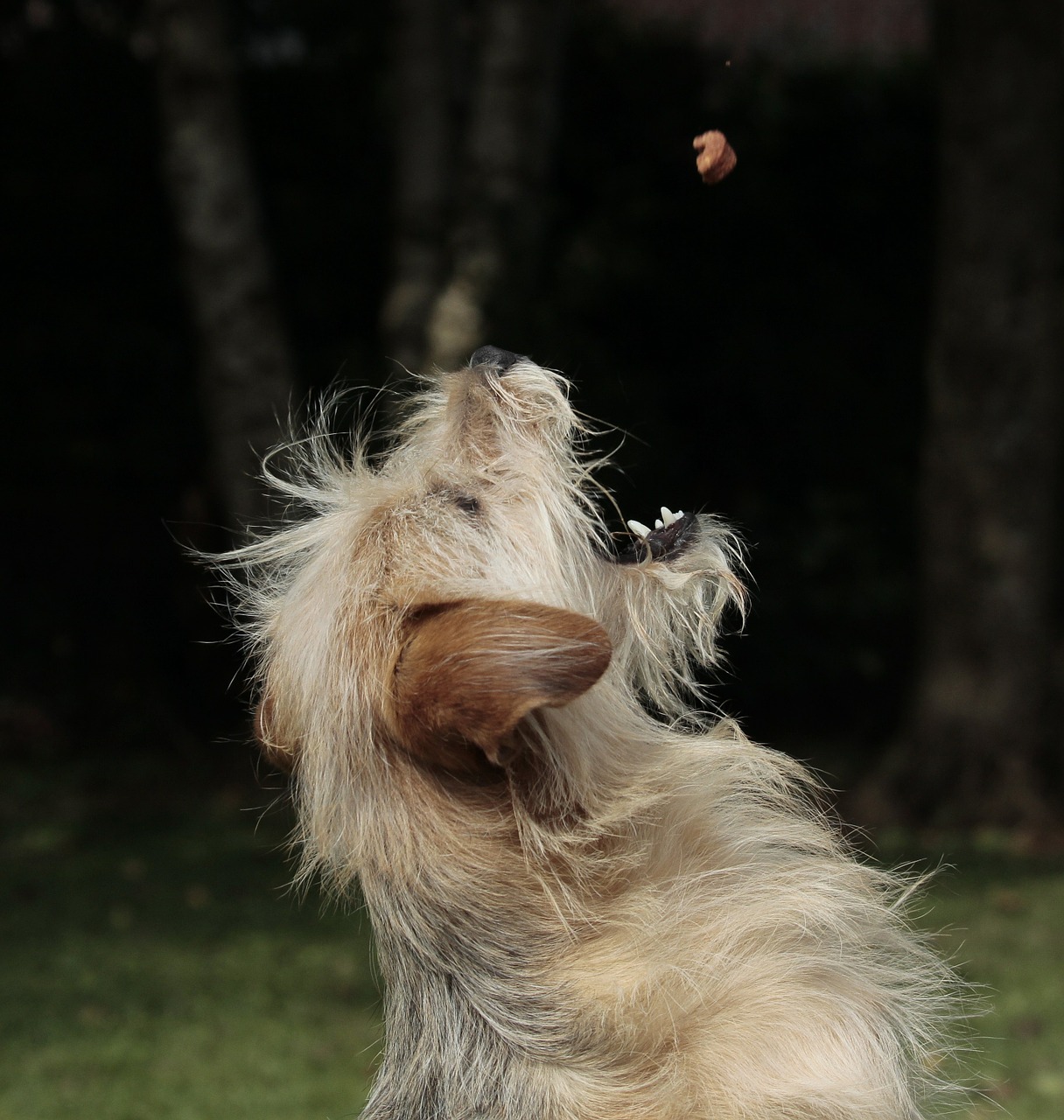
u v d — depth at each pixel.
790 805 2.67
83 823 9.52
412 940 2.28
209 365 9.12
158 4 8.86
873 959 2.44
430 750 2.12
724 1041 2.13
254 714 2.72
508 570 2.33
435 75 9.36
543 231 9.21
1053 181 8.98
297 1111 5.07
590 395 10.01
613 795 2.32
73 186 10.85
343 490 2.68
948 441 9.22
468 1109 2.20
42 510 11.05
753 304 11.47
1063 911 7.41
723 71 11.38
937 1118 2.59
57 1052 5.64
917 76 11.23
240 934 7.25
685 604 2.73
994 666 9.19
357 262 11.10
